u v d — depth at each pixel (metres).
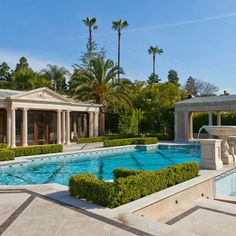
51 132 27.12
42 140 26.17
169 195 6.98
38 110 25.88
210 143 10.67
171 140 30.56
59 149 19.34
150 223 5.27
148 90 35.59
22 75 45.38
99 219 5.47
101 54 37.97
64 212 5.91
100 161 18.42
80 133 30.81
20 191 7.77
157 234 4.77
